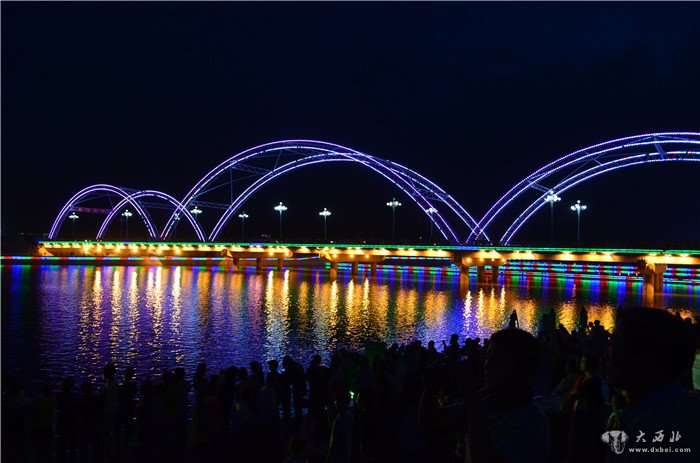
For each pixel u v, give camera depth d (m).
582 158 142.75
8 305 76.69
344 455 11.73
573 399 10.85
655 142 131.75
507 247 124.56
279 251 165.12
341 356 23.95
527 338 4.70
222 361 43.03
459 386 4.45
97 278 129.75
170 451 16.30
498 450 4.40
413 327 60.84
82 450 16.48
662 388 3.79
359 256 150.50
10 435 13.21
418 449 14.24
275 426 17.00
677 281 133.88
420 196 163.50
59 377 37.06
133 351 46.72
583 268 155.75
